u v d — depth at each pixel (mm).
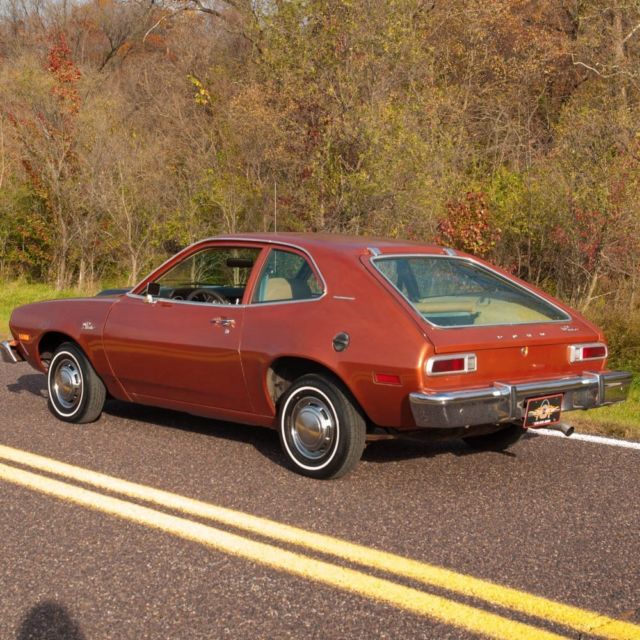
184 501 5180
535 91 26422
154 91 28953
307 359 5625
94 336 6957
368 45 15242
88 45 41406
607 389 5812
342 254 5816
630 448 6590
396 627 3609
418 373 5133
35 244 22375
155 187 20141
